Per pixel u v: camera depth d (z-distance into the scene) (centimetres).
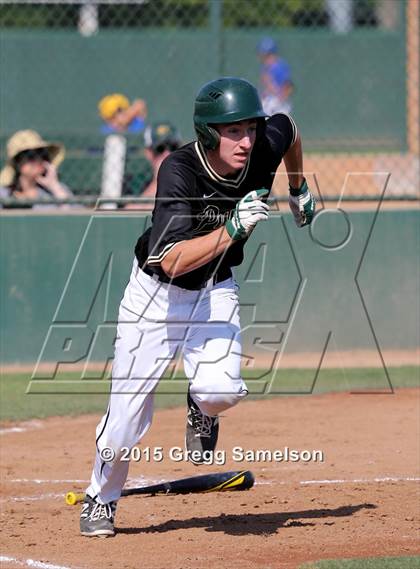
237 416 2567
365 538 1634
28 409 2686
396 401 2705
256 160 1599
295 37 4931
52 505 1877
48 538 1664
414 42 4800
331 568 1451
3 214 3134
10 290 3145
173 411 2656
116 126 3891
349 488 1956
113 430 1606
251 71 4556
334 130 4934
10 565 1516
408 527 1695
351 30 4938
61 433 2439
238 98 1481
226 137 1501
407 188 4362
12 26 4884
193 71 4319
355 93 4922
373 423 2469
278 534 1666
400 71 4881
